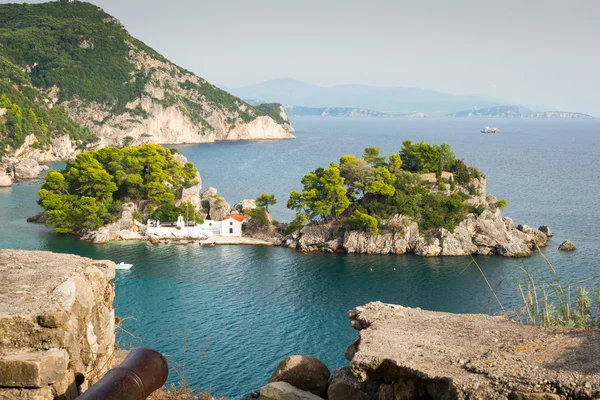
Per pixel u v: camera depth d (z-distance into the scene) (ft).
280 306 262.26
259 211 433.48
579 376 40.96
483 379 42.65
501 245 373.20
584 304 67.41
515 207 540.93
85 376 45.42
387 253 379.96
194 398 53.62
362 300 276.00
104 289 52.08
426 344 50.44
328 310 257.96
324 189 408.26
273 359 195.42
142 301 263.49
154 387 40.01
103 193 438.40
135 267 329.93
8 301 41.86
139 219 443.32
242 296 277.03
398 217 395.55
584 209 531.50
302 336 221.46
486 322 56.90
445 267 342.85
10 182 642.22
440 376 43.57
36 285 45.09
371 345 50.52
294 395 55.21
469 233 386.73
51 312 40.24
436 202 398.83
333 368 190.19
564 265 339.57
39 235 407.44
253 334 222.28
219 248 387.34
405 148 454.40
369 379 50.80
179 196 480.23
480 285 302.66
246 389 168.45
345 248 385.70
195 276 313.32
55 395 39.70
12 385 38.32
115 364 52.60
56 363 39.04
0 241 385.50
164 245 390.42
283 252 382.22
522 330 53.36
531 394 40.47
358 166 423.64
